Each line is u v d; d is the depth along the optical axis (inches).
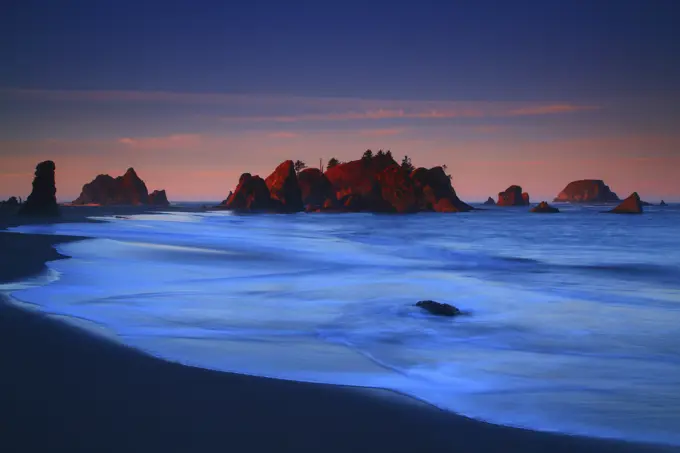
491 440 237.0
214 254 1146.0
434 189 6195.9
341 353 389.1
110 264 877.8
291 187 5733.3
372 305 596.4
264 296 642.8
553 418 268.1
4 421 234.7
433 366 361.1
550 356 398.0
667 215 4913.9
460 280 834.8
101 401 263.9
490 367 362.9
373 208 5920.3
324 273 896.9
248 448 215.5
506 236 2129.7
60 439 217.0
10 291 593.6
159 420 241.6
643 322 533.0
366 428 243.6
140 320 474.6
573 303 644.1
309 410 263.7
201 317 503.2
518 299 668.1
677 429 256.4
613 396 306.2
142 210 5319.9
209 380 306.8
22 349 359.9
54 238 1332.4
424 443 229.9
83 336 402.0
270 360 361.4
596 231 2522.1
